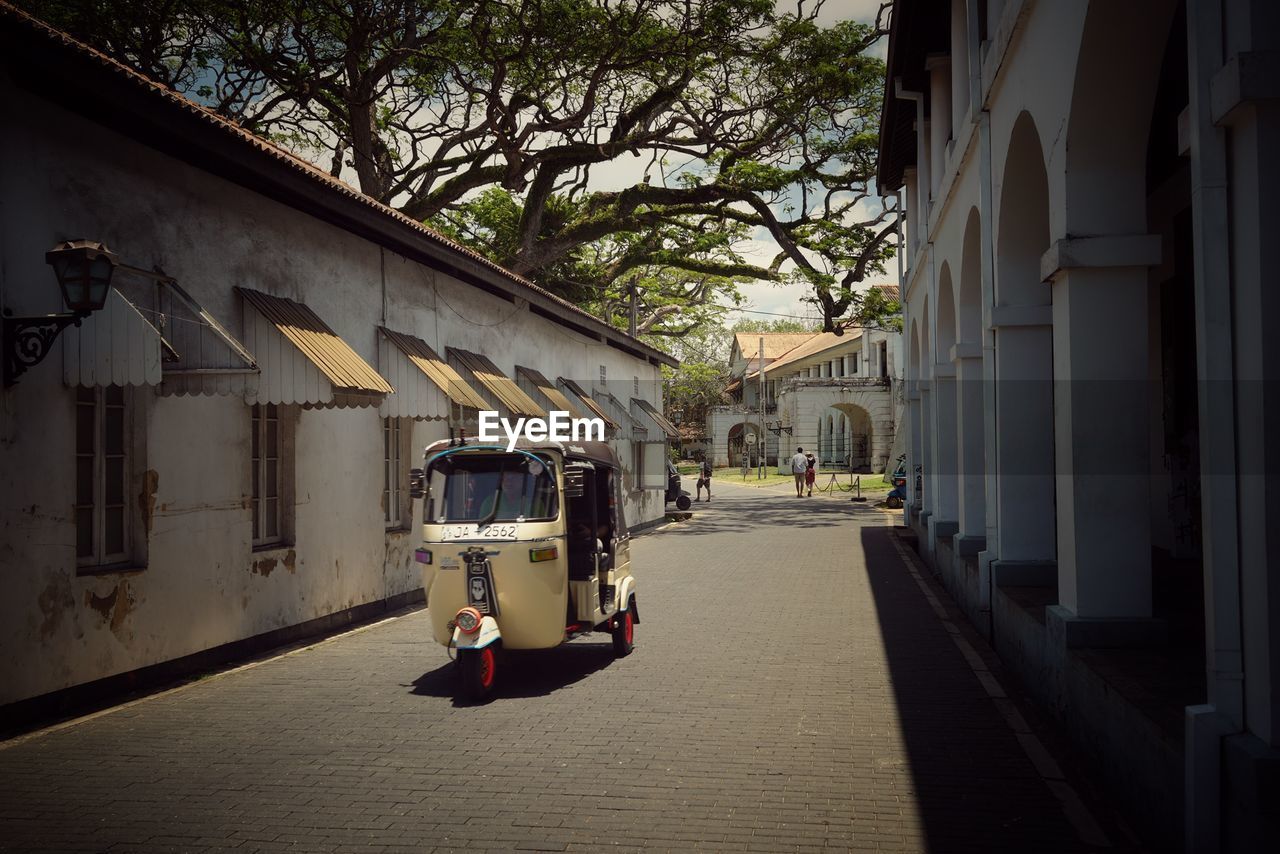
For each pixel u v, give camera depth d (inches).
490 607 333.7
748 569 692.7
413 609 536.7
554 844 194.4
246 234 399.2
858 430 2340.1
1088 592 271.9
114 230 326.0
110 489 330.6
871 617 485.4
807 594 566.9
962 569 500.7
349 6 901.8
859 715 297.7
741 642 420.5
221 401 382.0
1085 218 265.7
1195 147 166.4
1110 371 268.8
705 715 297.9
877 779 235.9
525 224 1168.8
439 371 524.7
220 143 343.3
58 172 302.0
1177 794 176.7
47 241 297.3
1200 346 165.8
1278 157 153.3
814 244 1237.1
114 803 219.3
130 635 329.7
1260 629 155.5
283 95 955.3
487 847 192.9
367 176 1010.7
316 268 451.2
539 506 343.6
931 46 627.8
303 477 441.7
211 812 213.5
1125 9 233.3
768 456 2928.2
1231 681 162.4
